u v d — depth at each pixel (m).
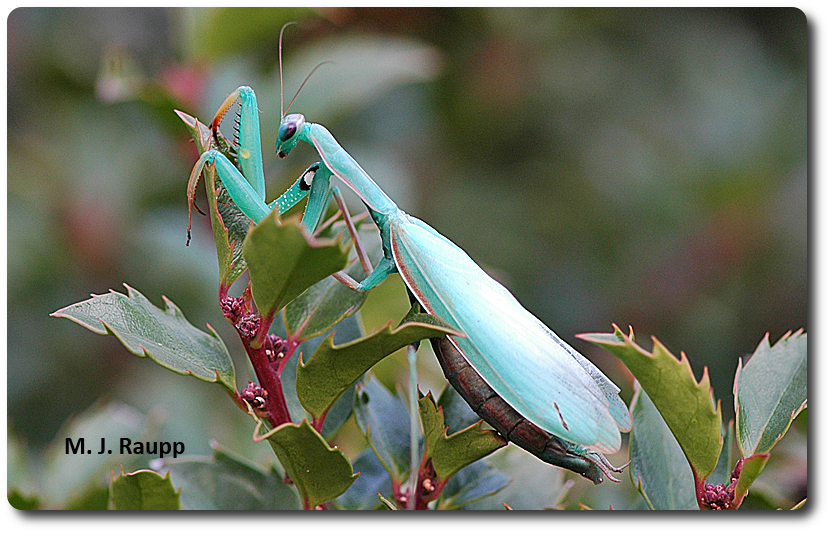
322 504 0.42
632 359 0.41
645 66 0.56
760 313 0.52
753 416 0.42
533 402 0.42
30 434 0.50
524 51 0.56
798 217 0.52
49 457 0.45
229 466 0.42
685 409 0.41
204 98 0.48
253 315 0.41
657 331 0.53
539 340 0.43
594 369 0.43
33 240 0.50
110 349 0.50
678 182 0.53
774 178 0.52
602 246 0.54
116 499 0.41
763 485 0.43
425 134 0.57
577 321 0.54
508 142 0.57
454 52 0.56
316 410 0.41
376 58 0.48
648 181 0.53
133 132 0.50
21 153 0.50
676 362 0.41
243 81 0.49
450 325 0.43
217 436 0.49
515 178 0.57
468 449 0.41
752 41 0.54
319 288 0.42
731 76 0.53
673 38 0.56
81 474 0.45
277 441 0.40
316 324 0.42
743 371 0.42
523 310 0.43
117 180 0.50
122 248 0.50
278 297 0.41
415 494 0.42
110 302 0.41
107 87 0.47
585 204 0.55
